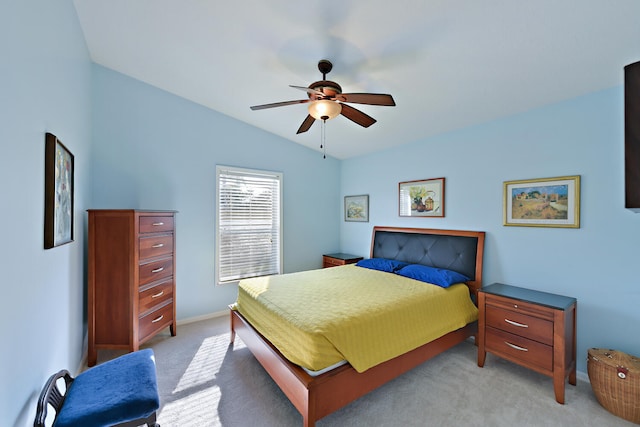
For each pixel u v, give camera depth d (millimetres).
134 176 3016
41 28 1435
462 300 2609
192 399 1975
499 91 2285
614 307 2068
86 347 2645
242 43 2143
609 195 2088
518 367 2398
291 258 4234
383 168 4016
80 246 2355
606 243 2105
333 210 4707
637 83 1244
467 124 2963
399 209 3766
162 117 3178
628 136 1259
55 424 1133
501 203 2723
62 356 1812
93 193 2807
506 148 2691
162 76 2887
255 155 3859
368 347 1828
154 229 2715
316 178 4488
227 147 3627
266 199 3986
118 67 2834
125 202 2969
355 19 1715
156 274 2744
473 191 2951
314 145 4250
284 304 2113
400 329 2043
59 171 1654
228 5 1775
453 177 3145
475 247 2879
